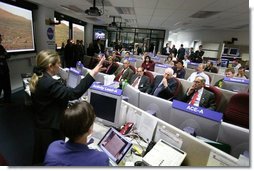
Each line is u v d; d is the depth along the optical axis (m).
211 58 9.23
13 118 3.07
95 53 7.34
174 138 1.13
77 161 0.76
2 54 3.43
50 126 1.49
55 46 6.38
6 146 2.33
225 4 3.91
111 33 11.62
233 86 3.14
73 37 8.38
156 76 3.43
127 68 3.92
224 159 0.87
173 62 5.39
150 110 1.59
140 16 6.46
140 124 1.46
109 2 4.49
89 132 0.85
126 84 2.17
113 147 1.22
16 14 4.48
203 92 2.58
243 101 2.20
